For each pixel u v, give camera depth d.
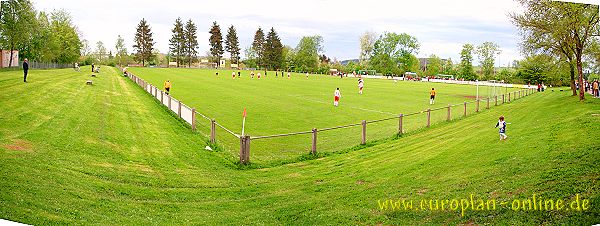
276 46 151.12
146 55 140.25
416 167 13.27
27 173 10.23
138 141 16.12
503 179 10.82
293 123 26.48
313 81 76.75
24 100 19.67
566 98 33.28
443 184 11.19
